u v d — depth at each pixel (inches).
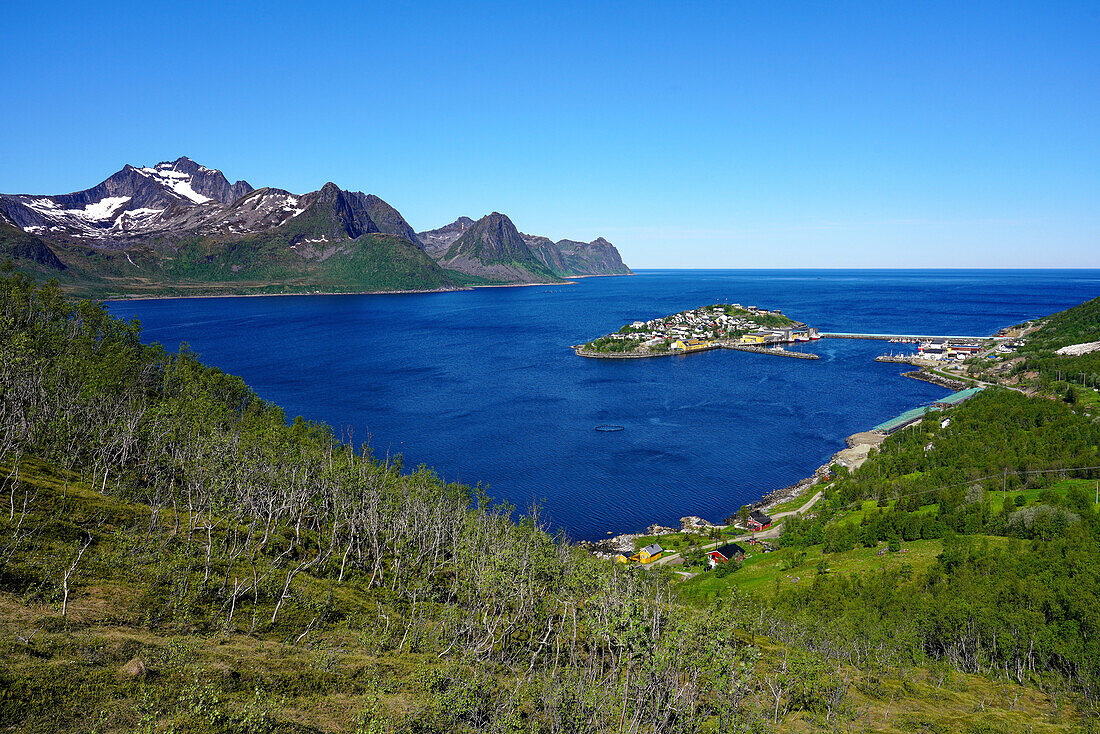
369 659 2240.4
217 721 1583.4
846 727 2357.3
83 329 5388.8
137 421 3631.9
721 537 5349.4
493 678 2241.6
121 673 1683.1
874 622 3319.4
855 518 5305.1
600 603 2511.1
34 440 3240.7
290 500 3462.1
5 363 3221.0
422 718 1852.9
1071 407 7421.3
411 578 3275.1
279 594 2632.9
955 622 3282.5
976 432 6702.8
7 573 2068.2
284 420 6077.8
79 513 2704.2
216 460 3299.7
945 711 2618.1
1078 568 3491.6
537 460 7111.2
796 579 4291.3
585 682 2194.9
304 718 1747.0
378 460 5728.3
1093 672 2815.0
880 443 7445.9
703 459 7229.3
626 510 5935.0
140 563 2448.3
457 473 6663.4
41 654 1669.5
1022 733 2367.1
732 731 2004.2
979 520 4638.3
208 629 2193.7
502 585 2795.3
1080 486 5103.3
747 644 2827.3
